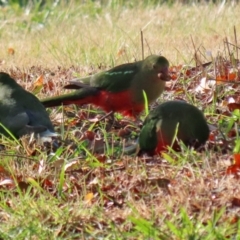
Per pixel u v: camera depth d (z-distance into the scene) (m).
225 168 9.62
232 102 12.61
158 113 10.52
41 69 16.31
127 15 25.00
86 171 10.01
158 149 10.48
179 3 26.88
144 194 9.14
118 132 11.73
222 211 8.22
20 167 10.20
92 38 20.55
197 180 9.20
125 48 18.36
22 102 11.32
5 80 11.61
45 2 29.72
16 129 11.05
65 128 12.09
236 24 21.67
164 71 12.19
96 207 8.92
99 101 12.48
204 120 10.60
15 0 29.31
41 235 8.45
